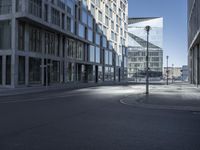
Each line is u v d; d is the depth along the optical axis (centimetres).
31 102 1878
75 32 6034
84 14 6575
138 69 13675
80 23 6281
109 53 8656
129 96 2481
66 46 5631
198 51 6147
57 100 2053
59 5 5159
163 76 14338
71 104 1761
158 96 2442
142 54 13775
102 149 671
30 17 3859
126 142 745
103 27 8081
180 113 1373
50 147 686
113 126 983
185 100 2030
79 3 6284
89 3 6900
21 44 4019
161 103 1819
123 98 2261
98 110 1455
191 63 7606
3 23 3931
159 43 13850
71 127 955
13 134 830
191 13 6769
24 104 1738
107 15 8444
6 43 3897
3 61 3875
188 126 998
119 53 9806
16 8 3875
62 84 5206
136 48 13825
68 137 800
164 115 1291
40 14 4403
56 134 838
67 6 5538
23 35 4078
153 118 1189
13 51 3794
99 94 2780
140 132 881
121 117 1206
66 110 1440
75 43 6153
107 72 8469
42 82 4559
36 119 1120
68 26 5609
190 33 7338
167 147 696
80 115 1253
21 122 1045
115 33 9325
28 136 806
